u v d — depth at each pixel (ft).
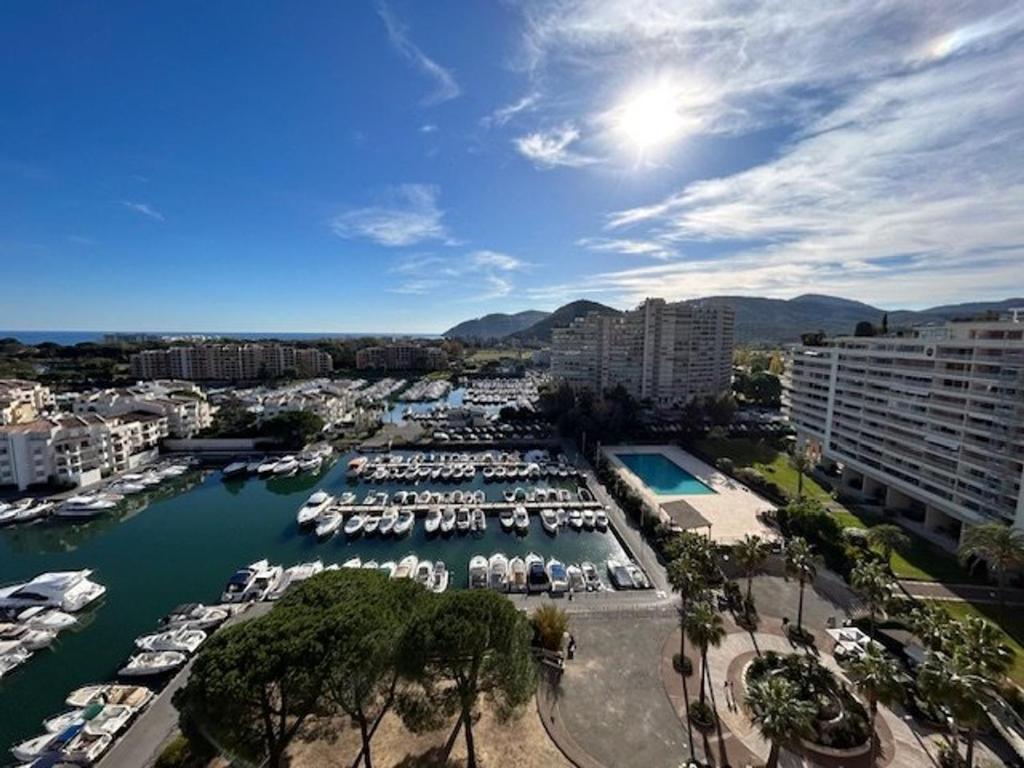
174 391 424.05
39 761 92.58
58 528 219.00
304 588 96.07
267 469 287.48
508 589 157.17
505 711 91.20
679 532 183.83
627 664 118.83
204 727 73.61
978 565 163.02
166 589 167.32
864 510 221.25
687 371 474.49
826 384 270.87
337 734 96.58
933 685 77.20
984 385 174.29
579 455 320.09
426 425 400.88
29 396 359.25
